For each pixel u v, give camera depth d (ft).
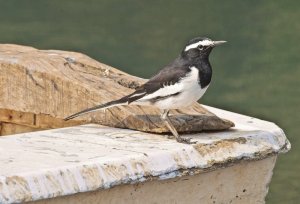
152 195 35.70
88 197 33.53
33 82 42.39
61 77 41.60
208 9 104.37
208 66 40.42
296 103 78.69
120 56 90.63
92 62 44.04
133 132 39.19
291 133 71.97
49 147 35.68
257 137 39.37
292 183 61.93
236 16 102.12
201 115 40.01
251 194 39.68
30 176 31.78
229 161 37.65
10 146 35.58
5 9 103.65
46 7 104.68
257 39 95.35
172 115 40.01
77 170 33.04
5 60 42.96
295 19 100.12
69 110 41.60
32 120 42.88
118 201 34.58
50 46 91.09
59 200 32.60
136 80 42.83
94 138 37.68
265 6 104.53
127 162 34.50
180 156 36.22
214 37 96.27
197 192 37.40
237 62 89.81
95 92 40.73
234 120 42.24
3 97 43.34
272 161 40.11
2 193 30.86
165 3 106.63
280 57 90.63
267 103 78.79
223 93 82.07
